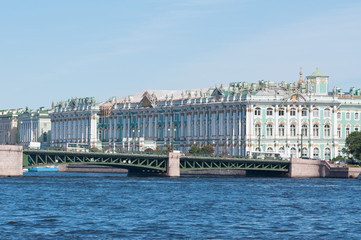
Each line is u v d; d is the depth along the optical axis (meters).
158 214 117.12
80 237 95.50
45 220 108.75
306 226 106.62
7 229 100.25
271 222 110.19
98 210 121.31
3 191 150.25
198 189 164.25
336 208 129.25
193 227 104.19
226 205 131.00
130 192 153.88
